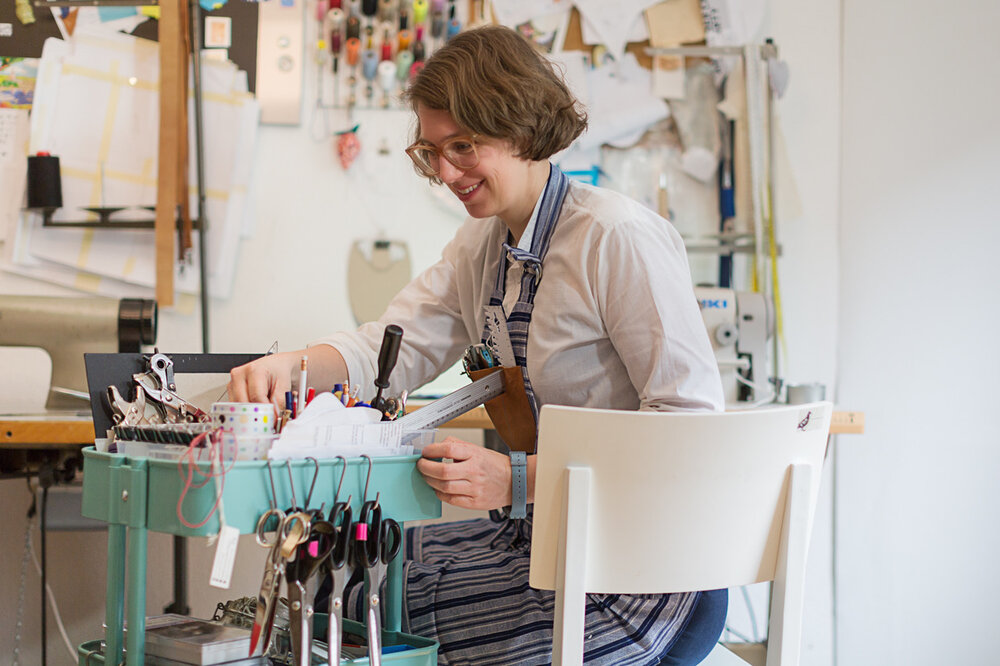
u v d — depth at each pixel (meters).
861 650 2.57
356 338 1.48
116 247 2.54
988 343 2.25
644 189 2.71
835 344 2.72
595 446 0.93
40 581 2.47
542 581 0.96
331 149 2.64
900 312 2.52
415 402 2.16
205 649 0.96
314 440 0.97
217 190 2.57
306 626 0.93
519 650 1.11
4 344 2.03
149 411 1.13
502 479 1.08
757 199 2.63
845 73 2.73
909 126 2.52
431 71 1.18
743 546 0.98
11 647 2.45
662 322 1.14
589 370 1.24
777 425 0.96
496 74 1.16
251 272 2.61
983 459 2.25
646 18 2.71
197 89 2.52
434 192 2.66
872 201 2.62
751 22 2.72
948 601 2.32
